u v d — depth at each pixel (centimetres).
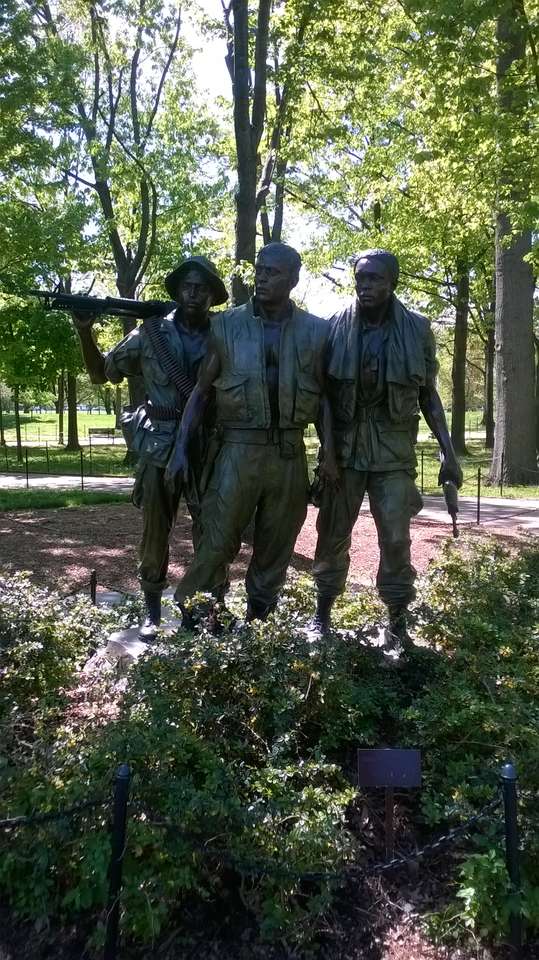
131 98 2111
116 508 1439
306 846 306
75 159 2003
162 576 501
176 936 306
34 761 351
